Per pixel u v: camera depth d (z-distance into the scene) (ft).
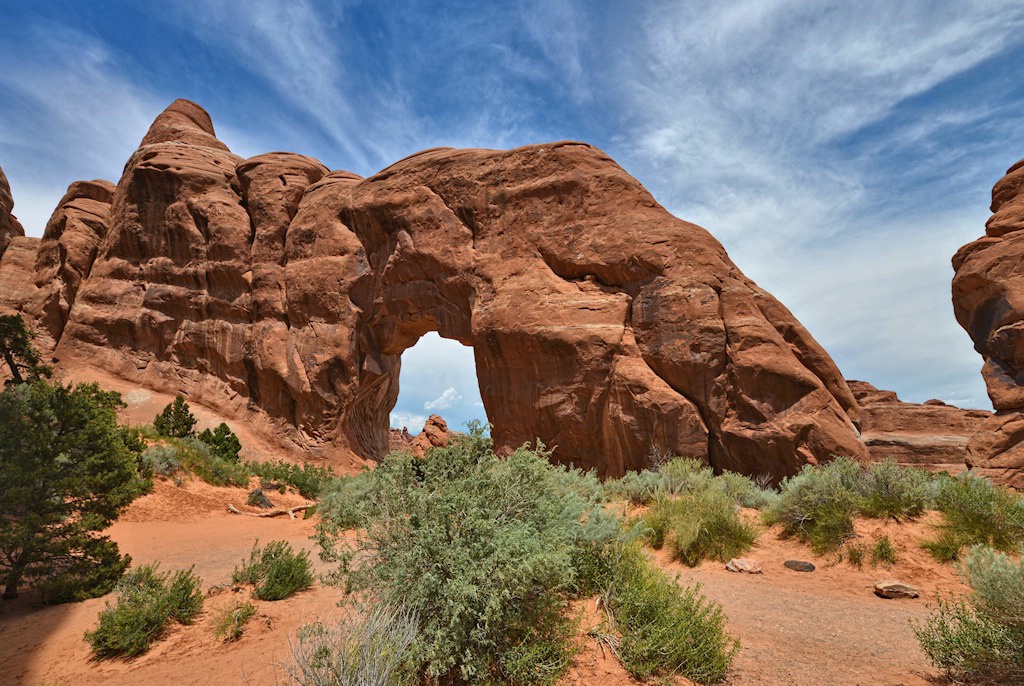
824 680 13.43
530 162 83.41
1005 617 13.29
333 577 13.80
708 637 13.80
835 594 21.81
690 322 62.13
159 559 31.30
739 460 56.59
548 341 68.28
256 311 105.50
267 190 112.27
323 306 99.86
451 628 11.75
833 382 59.82
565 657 12.42
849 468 31.32
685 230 68.18
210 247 110.63
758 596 21.34
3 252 147.84
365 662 10.32
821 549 26.58
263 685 12.95
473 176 88.17
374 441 116.57
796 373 56.54
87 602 23.52
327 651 10.64
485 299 79.36
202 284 110.22
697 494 32.27
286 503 63.52
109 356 107.14
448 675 12.25
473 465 15.14
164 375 106.01
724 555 26.84
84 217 132.98
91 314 109.40
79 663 16.81
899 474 28.94
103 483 26.61
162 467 56.29
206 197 114.11
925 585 22.08
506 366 73.15
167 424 79.71
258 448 95.40
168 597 18.99
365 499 14.30
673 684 12.66
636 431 61.05
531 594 13.47
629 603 14.61
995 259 58.18
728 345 60.39
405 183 95.86
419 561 12.51
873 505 27.96
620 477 62.39
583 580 16.20
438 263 87.30
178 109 148.05
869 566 24.31
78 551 25.99
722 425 57.93
